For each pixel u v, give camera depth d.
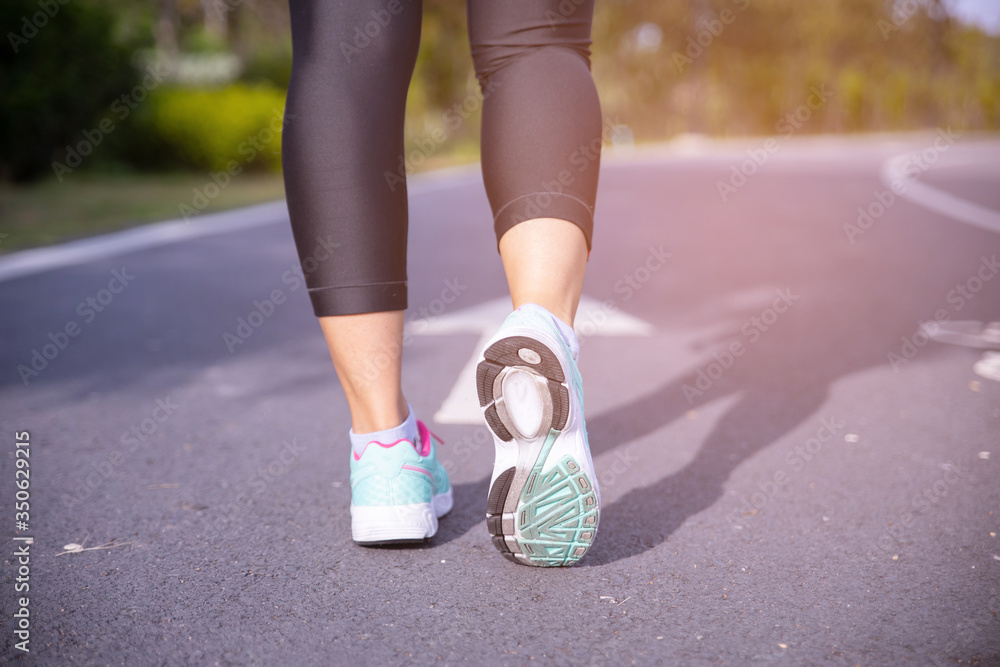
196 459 1.98
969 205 9.74
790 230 7.34
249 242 6.13
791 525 1.58
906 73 53.31
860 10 46.34
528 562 1.36
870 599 1.28
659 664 1.09
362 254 1.35
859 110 51.81
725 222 7.96
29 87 9.16
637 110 40.84
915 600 1.27
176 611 1.24
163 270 4.96
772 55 44.34
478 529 1.56
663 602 1.27
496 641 1.15
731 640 1.15
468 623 1.20
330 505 1.69
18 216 7.10
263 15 21.47
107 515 1.63
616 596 1.29
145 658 1.10
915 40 51.84
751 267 5.35
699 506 1.68
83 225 6.73
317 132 1.33
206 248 5.83
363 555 1.45
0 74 9.16
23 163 9.65
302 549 1.47
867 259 5.67
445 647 1.13
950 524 1.59
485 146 1.38
